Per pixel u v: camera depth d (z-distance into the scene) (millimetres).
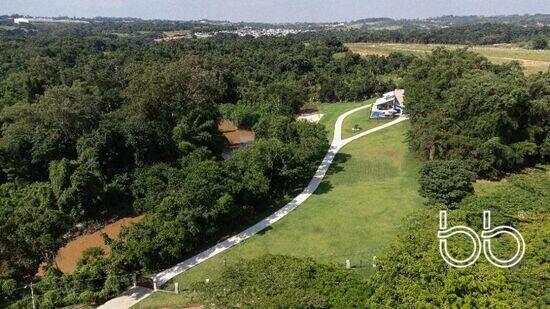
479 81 45812
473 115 45250
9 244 30516
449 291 19297
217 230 36031
